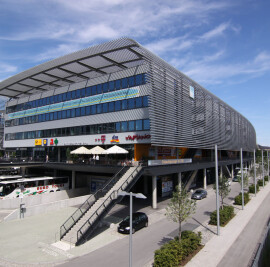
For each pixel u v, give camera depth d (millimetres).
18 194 32594
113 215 24547
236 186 46969
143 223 20406
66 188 39531
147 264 13773
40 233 19844
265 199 33000
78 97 38312
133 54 28859
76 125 38125
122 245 16734
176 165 31531
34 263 14211
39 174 47156
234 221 21953
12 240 18234
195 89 37781
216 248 15641
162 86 28719
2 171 47188
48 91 43906
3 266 13953
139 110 30453
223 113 50812
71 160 36406
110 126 33406
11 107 53406
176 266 12633
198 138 37781
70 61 31672
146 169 25688
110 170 30312
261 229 19594
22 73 37531
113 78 33688
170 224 21469
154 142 26250
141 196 11266
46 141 43312
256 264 10695
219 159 48031
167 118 29266
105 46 27203
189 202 16484
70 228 18875
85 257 14914
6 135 54219
